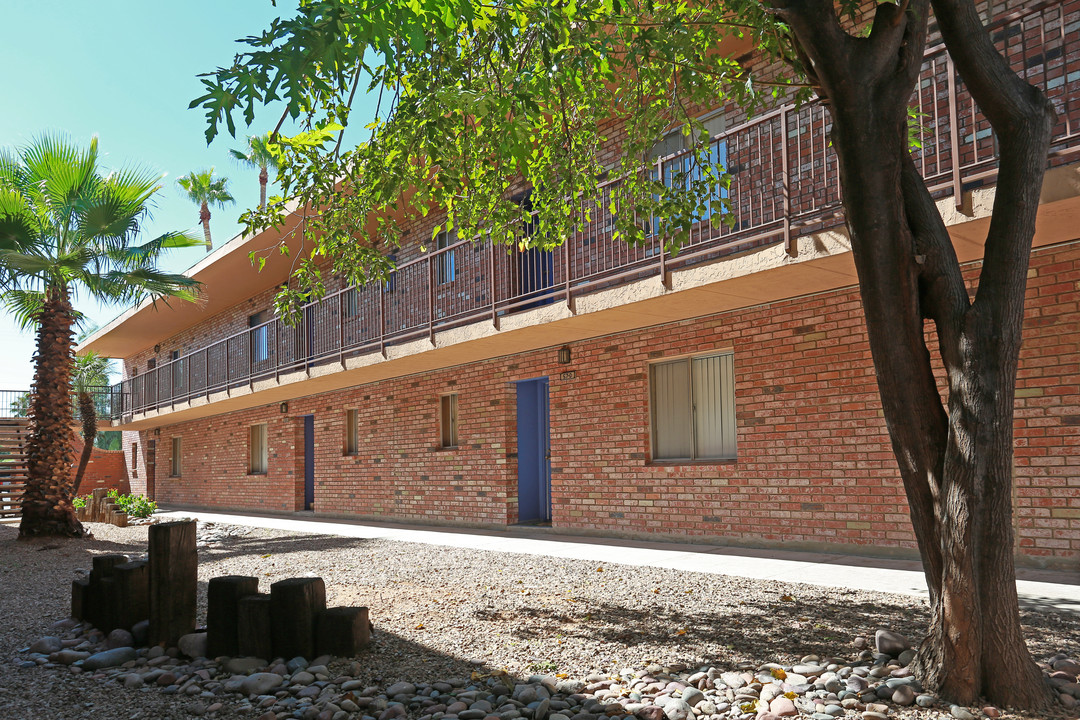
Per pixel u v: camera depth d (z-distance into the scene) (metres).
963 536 3.57
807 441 8.46
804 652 4.52
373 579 7.59
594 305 9.26
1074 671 3.92
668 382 10.24
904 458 3.87
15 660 4.92
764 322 8.96
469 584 7.12
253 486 20.50
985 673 3.60
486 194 6.15
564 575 7.46
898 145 3.74
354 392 16.45
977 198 6.04
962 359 3.66
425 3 3.26
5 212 12.45
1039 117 3.66
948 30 3.69
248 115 3.06
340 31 3.03
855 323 8.09
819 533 8.31
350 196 6.14
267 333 20.61
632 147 5.81
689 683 4.06
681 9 4.98
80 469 21.30
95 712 3.91
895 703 3.60
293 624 4.64
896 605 5.58
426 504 14.06
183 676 4.45
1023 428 6.91
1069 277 6.66
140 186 13.55
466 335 11.25
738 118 9.74
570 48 4.44
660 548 9.19
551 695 3.98
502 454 12.48
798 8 3.55
